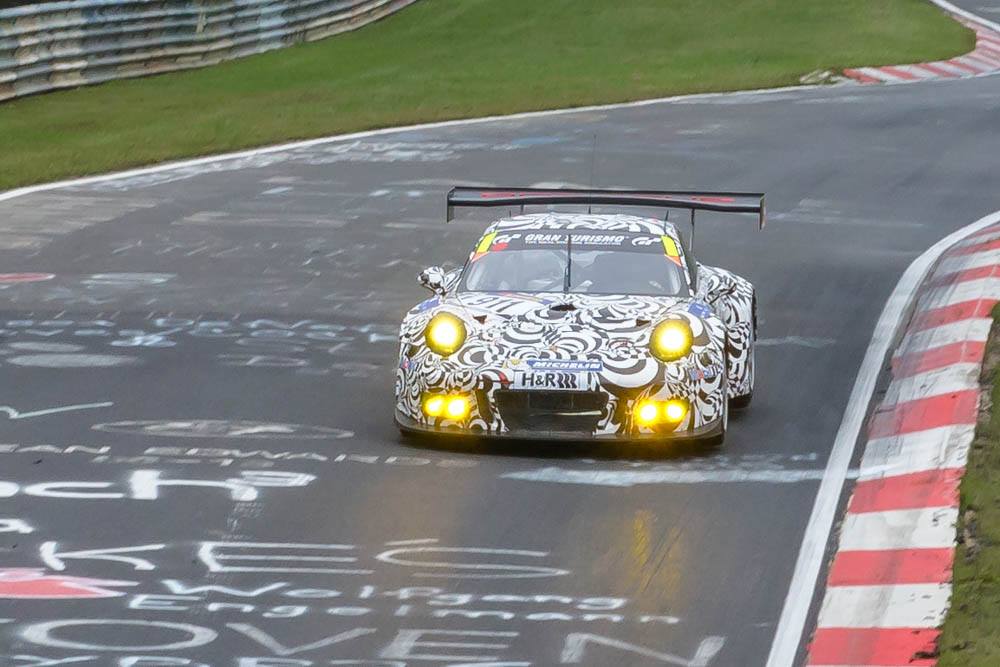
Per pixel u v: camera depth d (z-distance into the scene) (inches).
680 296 1259.2
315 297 1756.9
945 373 1387.8
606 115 3319.4
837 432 1247.5
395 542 969.5
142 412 1273.4
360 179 2564.0
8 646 797.9
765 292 1813.5
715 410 1175.6
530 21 4864.7
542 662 794.2
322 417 1273.4
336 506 1038.4
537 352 1164.5
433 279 1304.1
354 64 4072.3
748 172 2669.8
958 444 1171.3
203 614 848.3
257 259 1961.1
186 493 1059.3
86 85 3545.8
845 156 2834.6
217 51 3964.1
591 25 4815.5
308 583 897.5
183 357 1473.9
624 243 1318.9
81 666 774.5
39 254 1966.0
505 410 1160.2
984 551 938.7
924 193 2502.5
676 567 934.4
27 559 924.6
